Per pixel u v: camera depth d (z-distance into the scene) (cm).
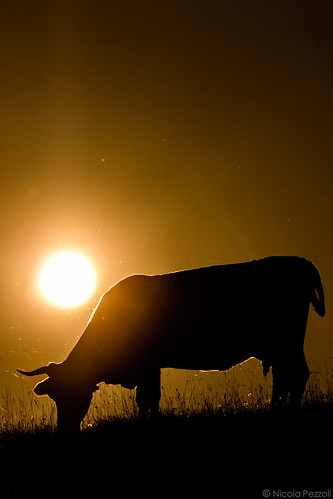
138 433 1595
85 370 1816
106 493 1320
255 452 1387
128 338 1891
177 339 1902
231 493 1246
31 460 1532
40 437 1675
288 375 1884
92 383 1841
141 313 1903
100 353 1878
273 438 1441
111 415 1809
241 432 1493
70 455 1534
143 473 1377
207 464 1370
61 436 1664
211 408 1689
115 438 1603
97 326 1900
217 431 1523
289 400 1773
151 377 1889
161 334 1898
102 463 1458
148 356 1894
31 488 1390
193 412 1689
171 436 1537
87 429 1750
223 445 1442
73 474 1427
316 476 1270
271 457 1355
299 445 1391
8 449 1620
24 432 1733
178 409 1723
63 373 1775
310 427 1469
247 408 1656
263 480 1277
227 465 1354
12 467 1504
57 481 1406
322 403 1617
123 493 1309
